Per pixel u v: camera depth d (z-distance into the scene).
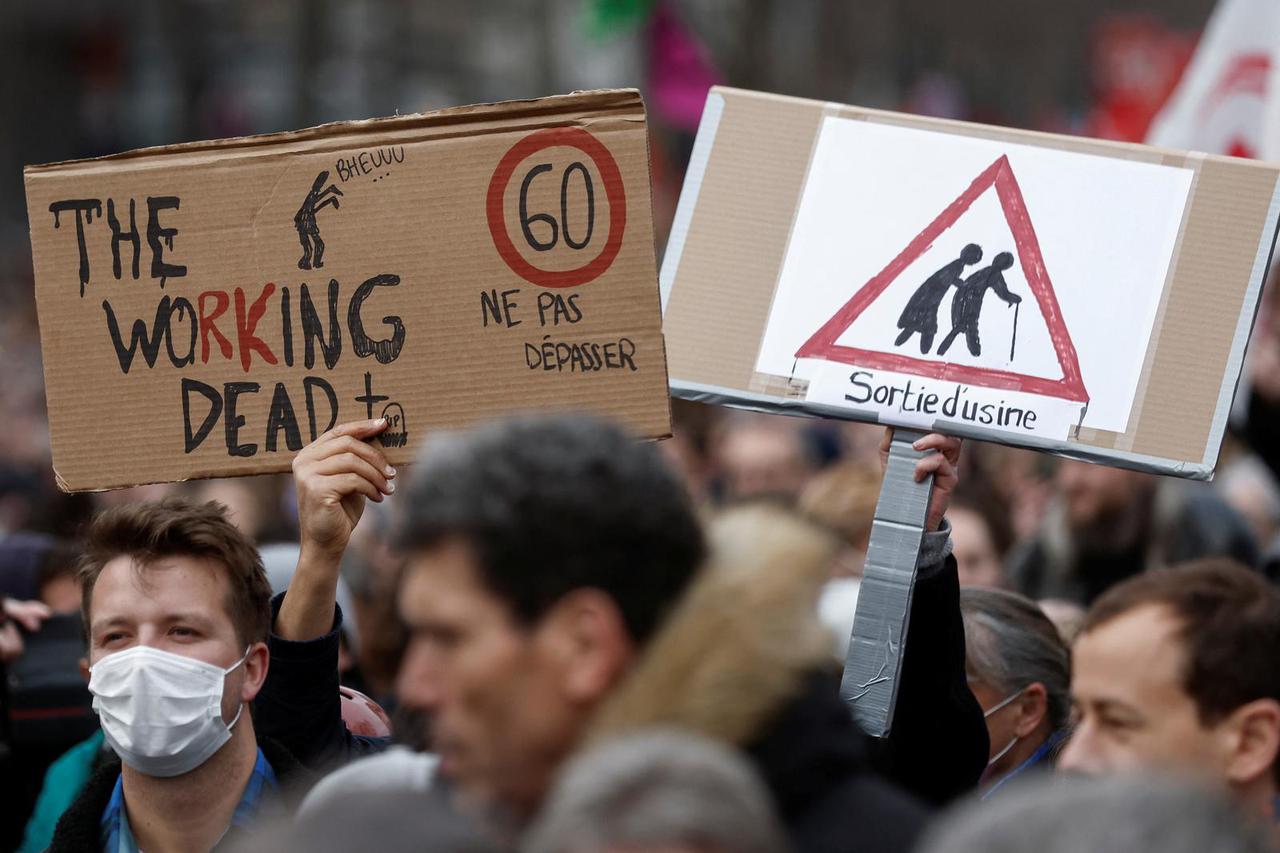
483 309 9.11
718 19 61.62
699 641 5.67
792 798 5.75
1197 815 4.22
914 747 9.03
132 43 90.69
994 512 17.67
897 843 5.76
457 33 86.81
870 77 87.94
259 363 9.27
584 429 5.96
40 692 12.64
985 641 10.31
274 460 9.23
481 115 9.13
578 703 5.74
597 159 9.04
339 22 79.12
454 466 5.88
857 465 13.19
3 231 88.25
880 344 9.34
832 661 6.24
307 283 9.25
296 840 4.51
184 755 8.76
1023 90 94.25
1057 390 9.13
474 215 9.13
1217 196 9.21
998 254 9.34
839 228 9.52
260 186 9.30
